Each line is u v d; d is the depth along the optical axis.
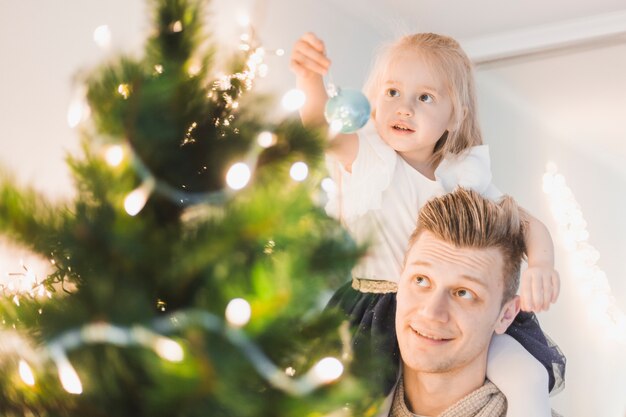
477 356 1.00
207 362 0.53
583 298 4.85
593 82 4.15
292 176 0.63
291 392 0.57
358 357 0.69
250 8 2.38
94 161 0.62
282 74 2.64
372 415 0.68
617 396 5.35
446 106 1.35
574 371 4.70
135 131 0.62
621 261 5.65
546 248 1.18
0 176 0.60
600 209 5.39
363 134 1.32
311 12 2.87
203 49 0.72
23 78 1.64
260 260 0.61
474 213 0.97
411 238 1.02
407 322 0.96
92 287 0.57
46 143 1.68
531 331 1.21
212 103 0.71
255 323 0.56
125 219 0.59
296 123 0.67
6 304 0.61
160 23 0.67
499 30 3.54
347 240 0.65
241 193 0.64
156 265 0.59
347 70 3.10
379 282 1.25
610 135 5.02
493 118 4.17
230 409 0.54
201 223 0.61
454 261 0.95
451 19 3.45
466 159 1.40
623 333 3.74
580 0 3.26
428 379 0.99
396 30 3.33
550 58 3.78
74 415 0.57
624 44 3.55
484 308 0.95
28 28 1.66
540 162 4.66
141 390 0.57
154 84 0.63
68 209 0.62
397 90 1.34
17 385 0.59
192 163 0.68
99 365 0.56
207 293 0.58
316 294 0.60
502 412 1.00
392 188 1.32
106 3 1.86
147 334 0.54
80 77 0.66
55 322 0.56
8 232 0.59
